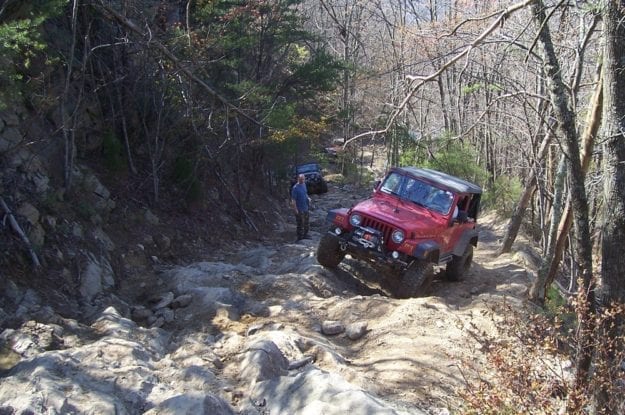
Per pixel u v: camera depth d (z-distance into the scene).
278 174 22.09
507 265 12.32
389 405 5.11
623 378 4.50
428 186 9.91
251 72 16.66
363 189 30.38
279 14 17.03
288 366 5.84
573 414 4.32
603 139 4.99
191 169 13.42
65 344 6.02
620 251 4.91
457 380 5.97
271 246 14.18
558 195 8.87
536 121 12.52
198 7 13.58
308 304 8.17
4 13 7.50
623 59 4.81
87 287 7.81
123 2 11.04
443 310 7.97
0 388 4.82
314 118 19.50
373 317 7.82
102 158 11.66
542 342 4.96
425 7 21.52
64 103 8.99
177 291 8.49
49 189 8.72
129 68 12.04
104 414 4.61
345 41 26.23
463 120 19.25
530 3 4.99
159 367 5.75
